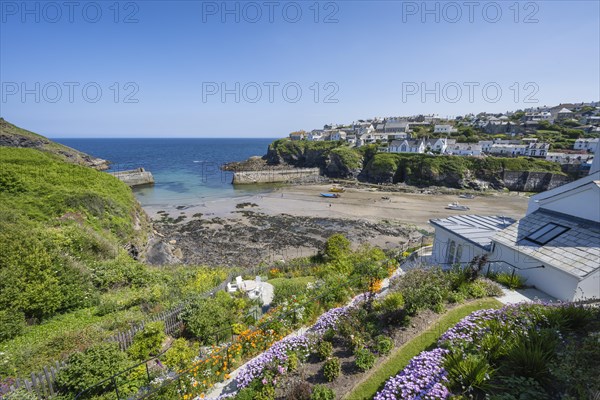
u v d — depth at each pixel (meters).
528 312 8.49
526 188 76.81
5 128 77.81
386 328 8.80
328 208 52.44
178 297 14.34
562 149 97.12
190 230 39.88
